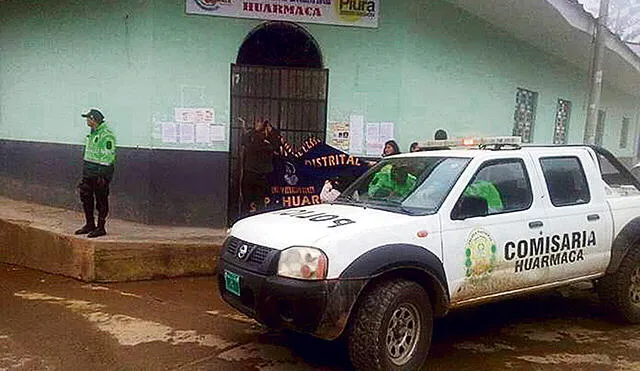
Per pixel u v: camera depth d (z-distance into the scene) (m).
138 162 9.11
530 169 5.46
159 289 7.00
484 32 11.18
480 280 4.91
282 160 8.73
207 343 5.22
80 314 5.97
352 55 9.52
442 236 4.70
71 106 9.99
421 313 4.57
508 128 12.27
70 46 9.92
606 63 14.57
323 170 8.76
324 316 4.16
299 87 9.52
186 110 9.09
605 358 5.09
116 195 9.34
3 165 11.44
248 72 9.36
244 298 4.56
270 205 8.74
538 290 5.39
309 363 4.82
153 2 8.83
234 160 9.37
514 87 12.31
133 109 9.15
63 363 4.74
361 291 4.29
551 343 5.45
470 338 5.57
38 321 5.75
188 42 9.02
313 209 5.22
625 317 5.96
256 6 9.15
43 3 10.32
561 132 14.95
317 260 4.19
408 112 9.88
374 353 4.27
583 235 5.60
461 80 10.79
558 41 12.23
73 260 7.38
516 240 5.12
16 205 10.27
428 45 10.08
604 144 18.20
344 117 9.59
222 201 9.25
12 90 11.18
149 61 8.93
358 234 4.37
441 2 10.15
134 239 7.58
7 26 11.22
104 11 9.38
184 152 9.12
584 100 15.69
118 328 5.57
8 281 7.27
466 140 5.92
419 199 5.03
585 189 5.83
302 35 9.41
